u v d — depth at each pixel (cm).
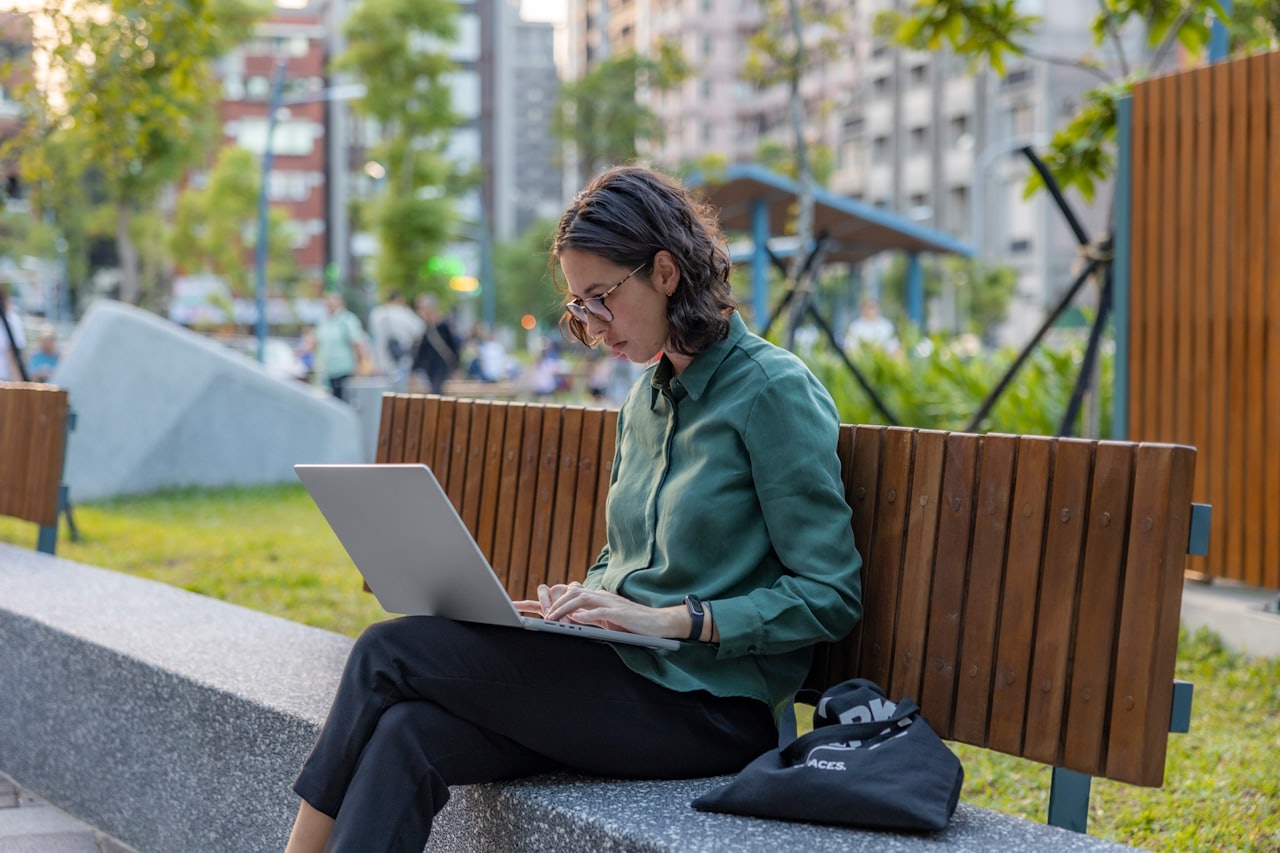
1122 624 223
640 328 249
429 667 234
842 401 1009
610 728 241
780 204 1589
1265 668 489
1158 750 219
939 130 6525
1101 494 229
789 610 239
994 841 211
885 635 261
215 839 330
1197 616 551
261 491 1185
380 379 1867
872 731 226
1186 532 220
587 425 368
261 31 7975
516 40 16375
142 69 1019
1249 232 554
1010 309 5709
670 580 252
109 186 4053
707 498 248
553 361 3241
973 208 6066
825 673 270
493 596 231
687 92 9338
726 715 251
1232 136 561
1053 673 232
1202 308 580
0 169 1091
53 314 5106
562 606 239
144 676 354
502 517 393
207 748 332
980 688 244
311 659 359
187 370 1183
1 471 607
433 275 4444
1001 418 864
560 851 231
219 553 789
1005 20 659
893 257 5647
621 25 11019
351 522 250
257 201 5575
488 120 9481
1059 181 666
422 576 243
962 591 249
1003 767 391
